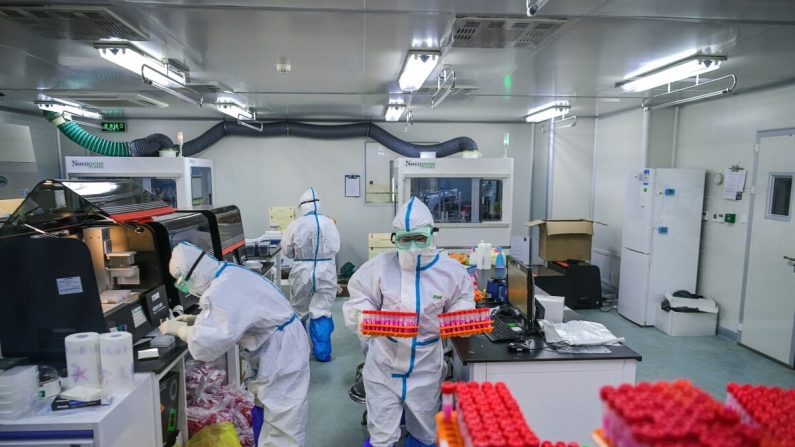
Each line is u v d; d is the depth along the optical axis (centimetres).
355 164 624
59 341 181
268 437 226
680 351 398
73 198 210
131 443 166
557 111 526
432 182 523
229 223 337
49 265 178
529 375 211
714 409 85
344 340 433
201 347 188
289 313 232
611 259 581
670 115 495
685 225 453
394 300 214
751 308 399
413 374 216
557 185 632
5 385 148
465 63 323
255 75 356
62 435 148
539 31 249
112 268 219
